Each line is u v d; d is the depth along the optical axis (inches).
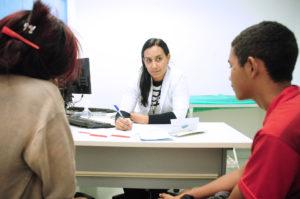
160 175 48.5
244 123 110.5
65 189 21.0
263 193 19.8
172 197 37.0
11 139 17.7
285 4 112.7
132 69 121.2
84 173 49.6
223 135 47.3
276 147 18.8
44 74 20.9
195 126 50.1
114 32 118.8
